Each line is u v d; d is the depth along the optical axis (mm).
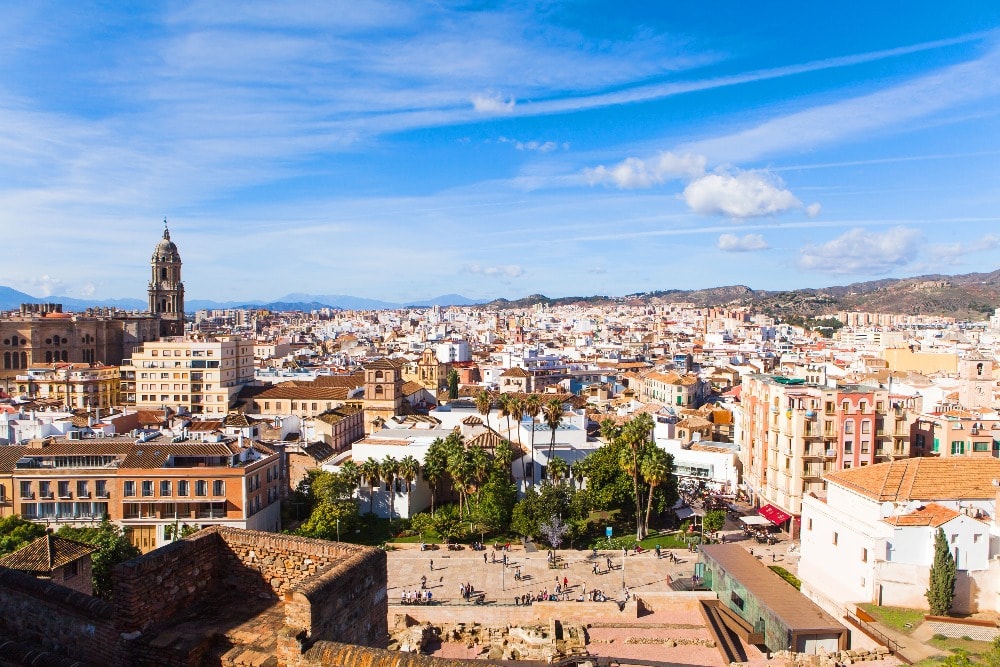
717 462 154875
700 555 112875
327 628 23531
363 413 185750
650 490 122875
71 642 25766
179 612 27438
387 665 21312
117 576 25406
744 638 84188
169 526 112375
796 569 104688
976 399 170000
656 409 193250
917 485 83188
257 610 27750
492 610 91375
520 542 120438
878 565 78500
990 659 57688
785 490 123250
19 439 135125
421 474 132375
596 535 124938
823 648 76188
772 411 129750
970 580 76625
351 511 122000
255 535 29281
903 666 66812
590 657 81062
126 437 129375
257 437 140750
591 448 147125
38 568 62219
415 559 112000
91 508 113562
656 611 95250
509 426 152750
